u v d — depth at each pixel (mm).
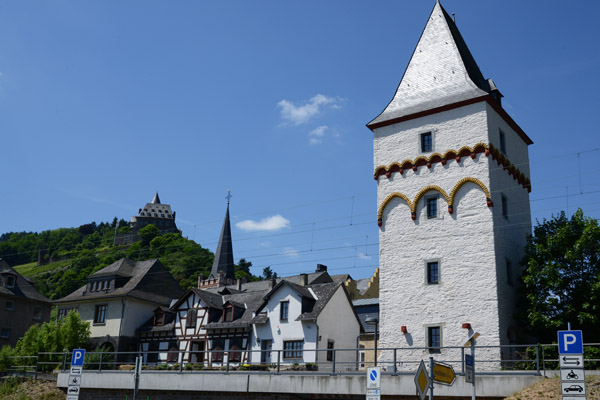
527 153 38969
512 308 32031
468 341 29500
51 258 167750
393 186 35875
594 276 29031
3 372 47062
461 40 39594
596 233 29406
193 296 53469
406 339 32812
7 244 183250
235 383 30969
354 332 48844
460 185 33500
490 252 31609
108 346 56031
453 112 34875
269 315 47438
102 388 35906
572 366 18188
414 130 36000
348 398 28000
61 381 38906
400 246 34688
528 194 37906
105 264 144125
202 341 51375
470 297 31531
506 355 29984
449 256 32844
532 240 32812
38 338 49062
